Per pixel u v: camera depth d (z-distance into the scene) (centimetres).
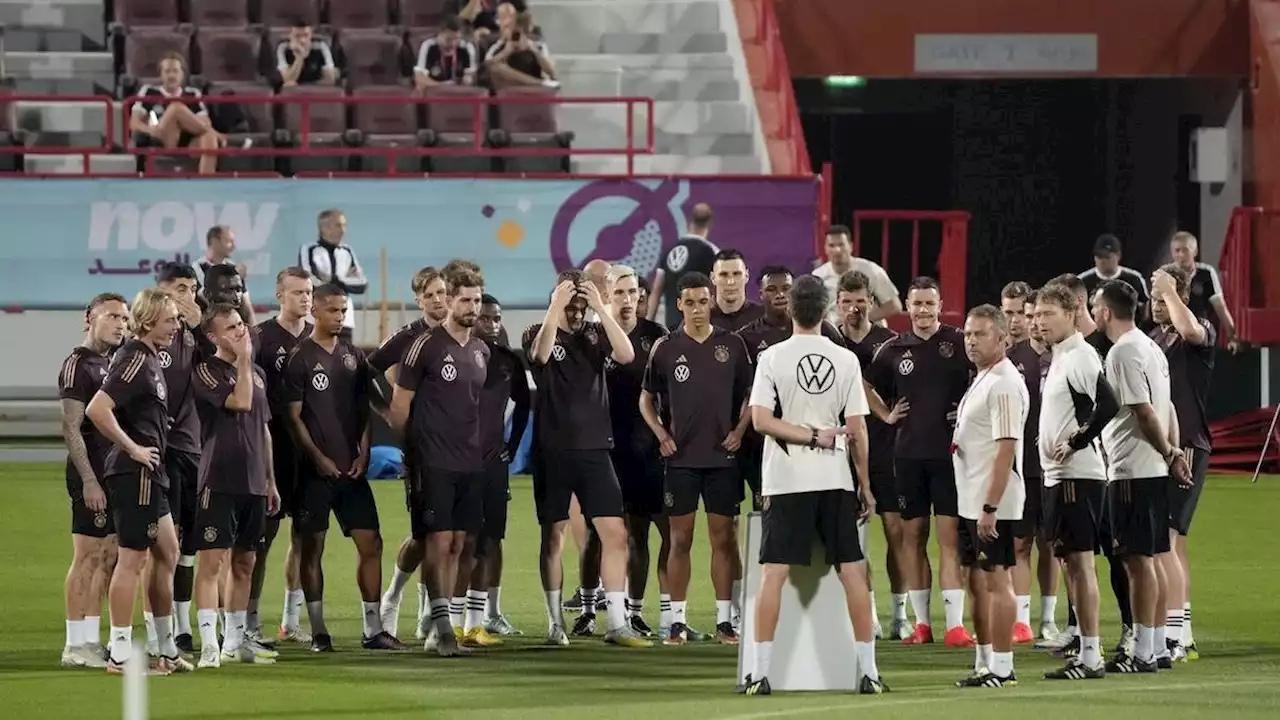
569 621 3447
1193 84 7219
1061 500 2730
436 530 3016
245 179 5706
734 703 2511
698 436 3134
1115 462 2798
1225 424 5884
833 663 2631
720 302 3356
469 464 3042
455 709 2489
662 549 3291
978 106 7644
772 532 2589
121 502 2758
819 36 6881
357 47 6556
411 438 3036
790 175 5753
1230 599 3644
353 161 6147
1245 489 5434
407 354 3036
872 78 6981
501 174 5756
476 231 5750
